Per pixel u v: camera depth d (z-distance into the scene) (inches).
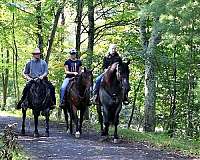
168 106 1055.0
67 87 598.5
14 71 1334.9
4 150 339.0
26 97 567.5
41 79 573.6
